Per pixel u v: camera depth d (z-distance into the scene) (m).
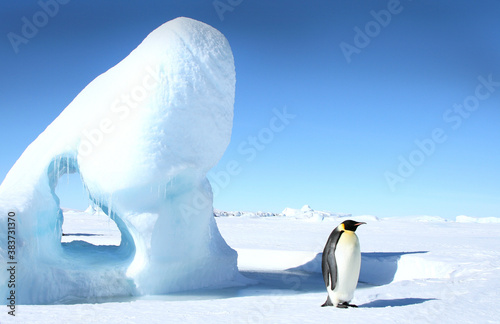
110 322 4.61
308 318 4.76
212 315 5.03
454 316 4.78
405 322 4.51
